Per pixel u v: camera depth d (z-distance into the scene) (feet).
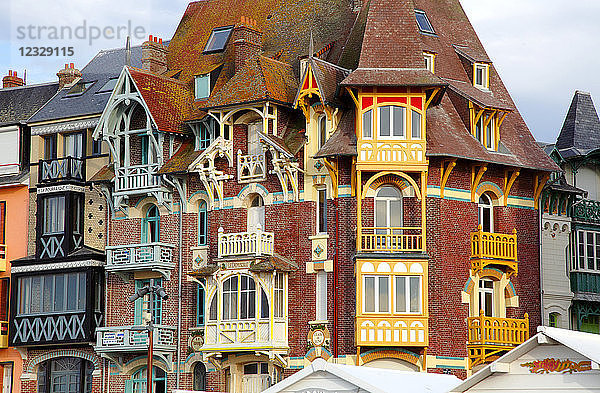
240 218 179.93
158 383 186.39
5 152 208.23
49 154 202.80
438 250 167.73
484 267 171.12
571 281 185.57
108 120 189.98
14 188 205.67
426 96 167.84
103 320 191.83
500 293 173.47
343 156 168.25
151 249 184.96
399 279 164.25
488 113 175.83
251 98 176.04
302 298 172.14
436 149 167.43
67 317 192.03
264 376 174.81
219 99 179.83
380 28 169.27
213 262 180.75
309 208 172.86
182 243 185.68
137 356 186.50
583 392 98.53
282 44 192.34
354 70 168.96
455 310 167.94
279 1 199.72
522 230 177.88
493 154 174.60
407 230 167.02
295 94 179.63
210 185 182.39
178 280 185.16
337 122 171.42
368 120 166.81
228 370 178.09
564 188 185.06
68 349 194.59
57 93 208.64
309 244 172.45
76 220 196.34
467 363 167.53
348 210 168.25
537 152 181.16
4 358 202.49
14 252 203.82
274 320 170.91
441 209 168.66
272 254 174.60
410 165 165.48
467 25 190.90
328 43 186.09
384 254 164.25
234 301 174.60
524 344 100.78
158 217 190.90
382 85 164.55
